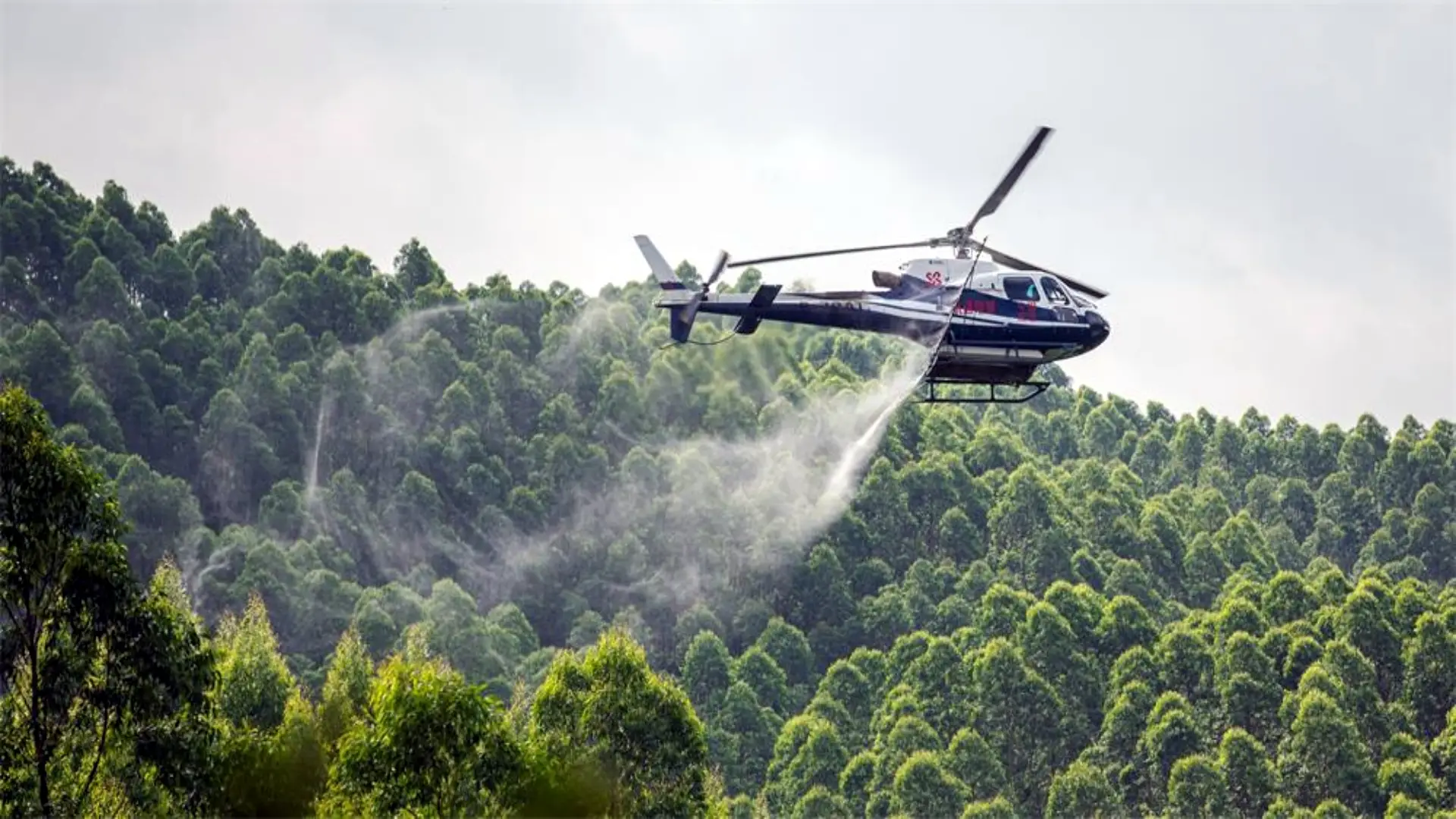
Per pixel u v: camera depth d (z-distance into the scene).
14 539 84.88
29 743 86.69
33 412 86.50
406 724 87.88
